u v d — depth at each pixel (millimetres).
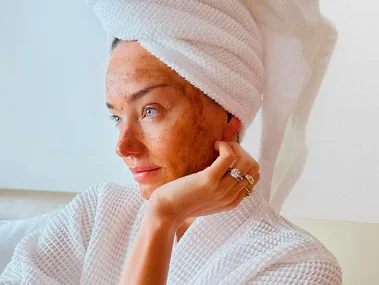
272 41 896
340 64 1124
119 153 795
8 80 1446
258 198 878
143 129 792
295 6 862
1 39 1424
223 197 751
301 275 771
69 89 1429
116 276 947
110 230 972
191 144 793
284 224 872
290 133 1005
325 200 1181
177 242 888
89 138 1449
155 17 773
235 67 815
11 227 1295
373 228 1152
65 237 995
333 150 1157
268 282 773
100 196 1010
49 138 1464
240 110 826
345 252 1164
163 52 768
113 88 795
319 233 1188
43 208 1438
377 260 1138
